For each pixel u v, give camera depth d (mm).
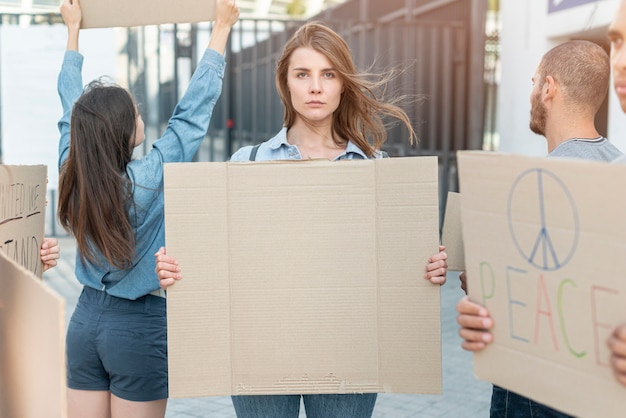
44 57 8406
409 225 1875
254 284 1904
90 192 2148
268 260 1898
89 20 2467
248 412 2178
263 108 9172
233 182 1892
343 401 2176
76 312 2371
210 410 4113
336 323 1908
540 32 7016
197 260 1896
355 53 8570
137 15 2398
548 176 1338
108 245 2152
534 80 2174
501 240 1449
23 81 8398
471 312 1528
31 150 8547
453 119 8891
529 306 1411
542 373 1404
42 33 8359
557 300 1356
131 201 2182
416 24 8414
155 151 2314
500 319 1479
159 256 1901
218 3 2377
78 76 2510
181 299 1905
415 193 1868
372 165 1881
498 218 1449
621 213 1237
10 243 1994
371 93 2395
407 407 4082
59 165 2377
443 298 6523
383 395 4277
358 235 1896
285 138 2365
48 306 1320
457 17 8750
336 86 2266
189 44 7875
